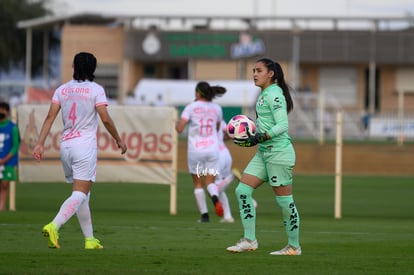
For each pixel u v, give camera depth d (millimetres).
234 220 50219
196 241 36844
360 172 102250
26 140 54281
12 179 54688
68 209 31469
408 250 33406
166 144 53062
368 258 30656
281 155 30609
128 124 53031
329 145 99875
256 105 31391
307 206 62688
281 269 27875
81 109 31766
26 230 40500
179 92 132750
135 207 60000
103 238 37688
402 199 69125
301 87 178250
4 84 150250
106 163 53219
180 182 81750
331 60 175000
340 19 176250
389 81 181500
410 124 122312
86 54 32094
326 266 28594
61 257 29859
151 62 182250
